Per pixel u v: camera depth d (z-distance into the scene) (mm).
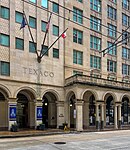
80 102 35281
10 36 32125
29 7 34438
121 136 27422
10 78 31516
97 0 44219
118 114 41281
